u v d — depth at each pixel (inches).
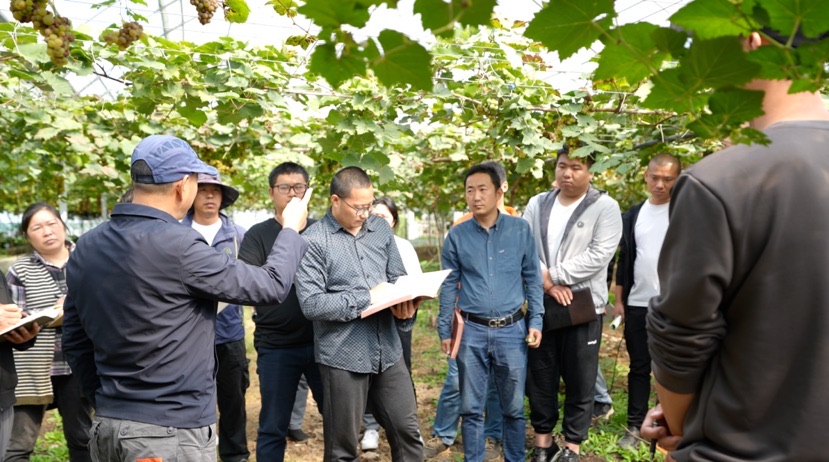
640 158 170.6
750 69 22.5
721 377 42.1
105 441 78.0
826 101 119.4
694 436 44.3
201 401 81.7
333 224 122.3
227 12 64.0
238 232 158.2
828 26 22.2
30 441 125.2
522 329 137.8
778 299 38.3
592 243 143.4
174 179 81.9
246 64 137.0
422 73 24.1
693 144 169.3
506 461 137.9
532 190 256.8
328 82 25.8
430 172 268.7
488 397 165.3
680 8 23.0
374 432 169.3
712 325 40.8
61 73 131.8
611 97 149.1
